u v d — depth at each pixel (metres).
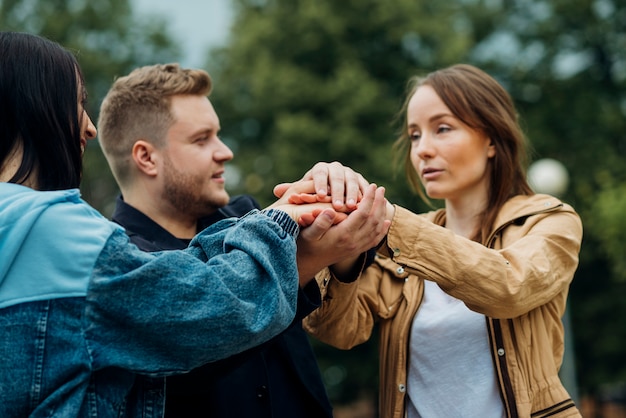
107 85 14.90
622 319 13.54
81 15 15.52
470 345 1.91
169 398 1.82
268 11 14.65
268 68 13.61
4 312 1.29
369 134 12.94
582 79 15.33
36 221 1.34
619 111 14.69
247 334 1.34
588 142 14.36
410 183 2.51
